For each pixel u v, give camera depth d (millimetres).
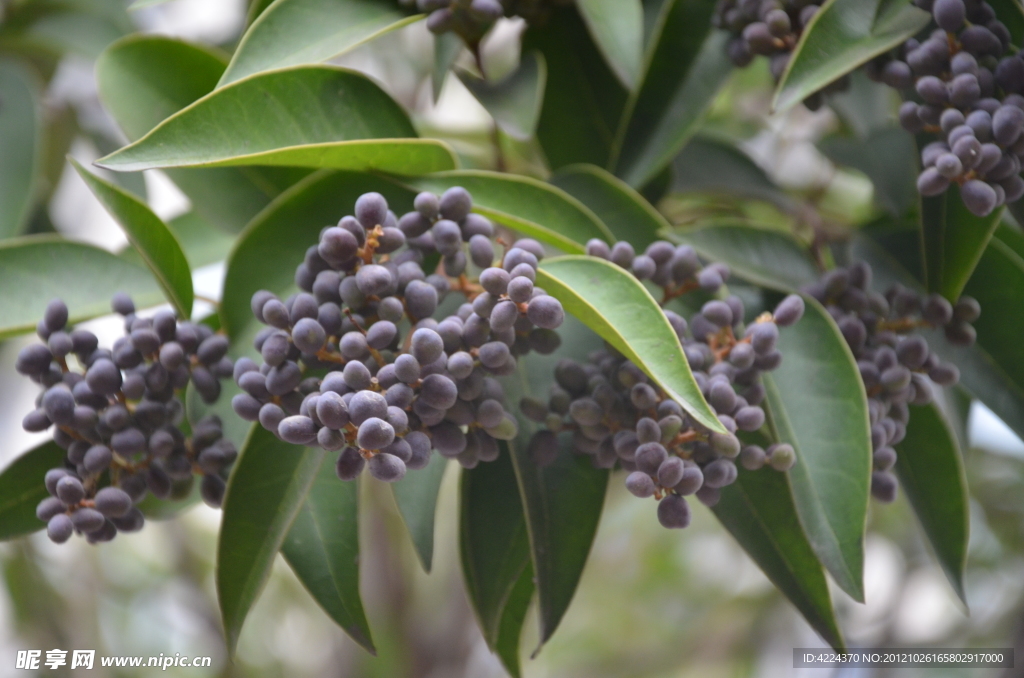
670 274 588
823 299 610
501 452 619
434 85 626
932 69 581
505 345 548
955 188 606
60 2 783
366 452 531
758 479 601
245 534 582
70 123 862
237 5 892
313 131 591
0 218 699
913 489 636
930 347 630
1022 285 624
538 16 665
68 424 568
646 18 664
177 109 648
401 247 572
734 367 572
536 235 588
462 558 614
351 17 609
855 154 682
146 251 585
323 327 555
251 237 601
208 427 586
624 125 644
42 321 580
